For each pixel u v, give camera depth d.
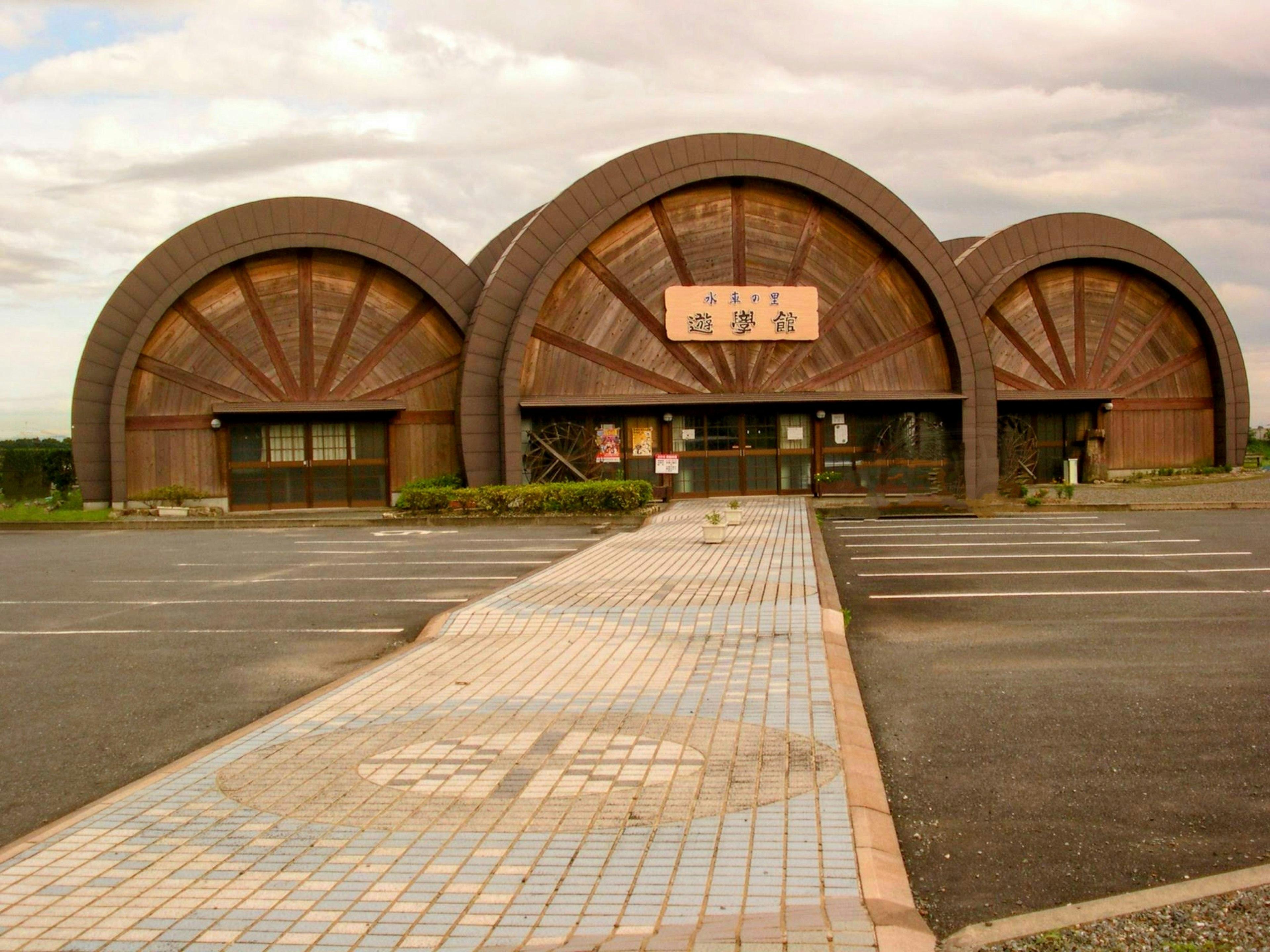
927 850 6.07
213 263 30.39
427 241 31.41
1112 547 18.98
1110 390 34.75
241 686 10.43
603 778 6.90
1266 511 25.42
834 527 24.16
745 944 4.55
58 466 38.19
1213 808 6.55
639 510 26.83
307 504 31.55
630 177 29.77
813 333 30.72
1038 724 8.36
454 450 32.09
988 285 33.38
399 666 10.48
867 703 9.14
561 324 30.30
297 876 5.52
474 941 4.74
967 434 30.44
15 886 5.50
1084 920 5.05
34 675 11.13
